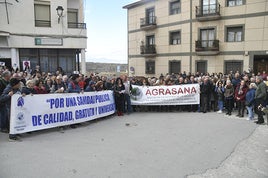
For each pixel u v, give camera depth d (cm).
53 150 684
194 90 1348
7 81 911
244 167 585
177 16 2927
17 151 673
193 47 2794
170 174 539
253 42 2412
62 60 2194
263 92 1063
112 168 566
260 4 2348
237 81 1337
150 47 3216
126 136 838
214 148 717
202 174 543
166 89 1362
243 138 824
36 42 2047
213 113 1308
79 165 580
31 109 838
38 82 974
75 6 2252
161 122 1072
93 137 824
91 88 1152
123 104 1290
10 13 1958
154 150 693
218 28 2617
